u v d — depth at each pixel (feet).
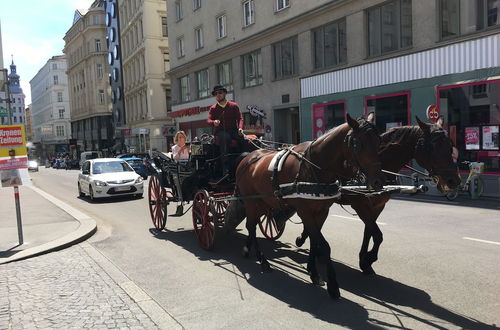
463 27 48.98
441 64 50.34
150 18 139.85
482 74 46.29
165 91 143.84
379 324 13.82
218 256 23.06
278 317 14.67
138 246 26.13
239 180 22.31
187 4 108.17
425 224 28.91
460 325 13.51
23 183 26.25
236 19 87.76
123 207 45.29
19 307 16.31
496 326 13.35
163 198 30.42
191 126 112.57
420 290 16.60
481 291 16.20
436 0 51.03
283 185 17.57
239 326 14.07
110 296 17.28
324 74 66.33
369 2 59.16
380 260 20.67
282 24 73.56
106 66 216.95
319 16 67.26
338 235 26.32
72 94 260.83
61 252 24.95
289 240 26.25
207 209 23.86
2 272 20.93
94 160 56.95
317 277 17.80
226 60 92.73
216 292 17.40
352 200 18.85
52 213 38.34
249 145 26.43
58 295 17.53
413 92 53.62
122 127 170.19
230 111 25.94
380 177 14.30
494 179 44.62
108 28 187.93
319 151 16.34
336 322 14.10
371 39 60.54
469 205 37.06
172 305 16.15
